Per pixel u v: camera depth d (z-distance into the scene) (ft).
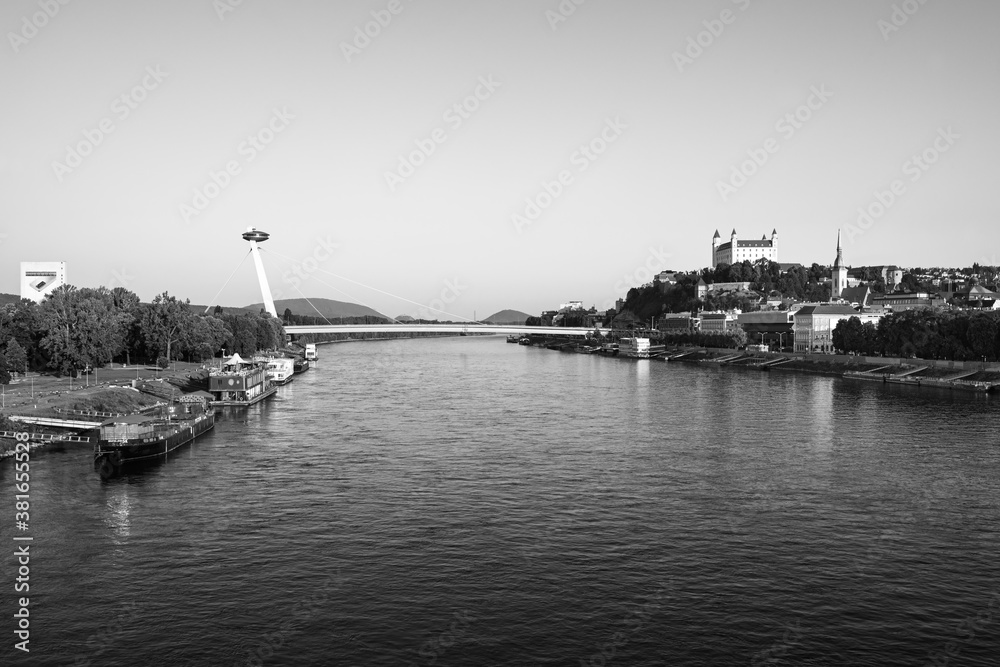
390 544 255.09
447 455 394.52
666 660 180.86
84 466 368.07
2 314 623.36
